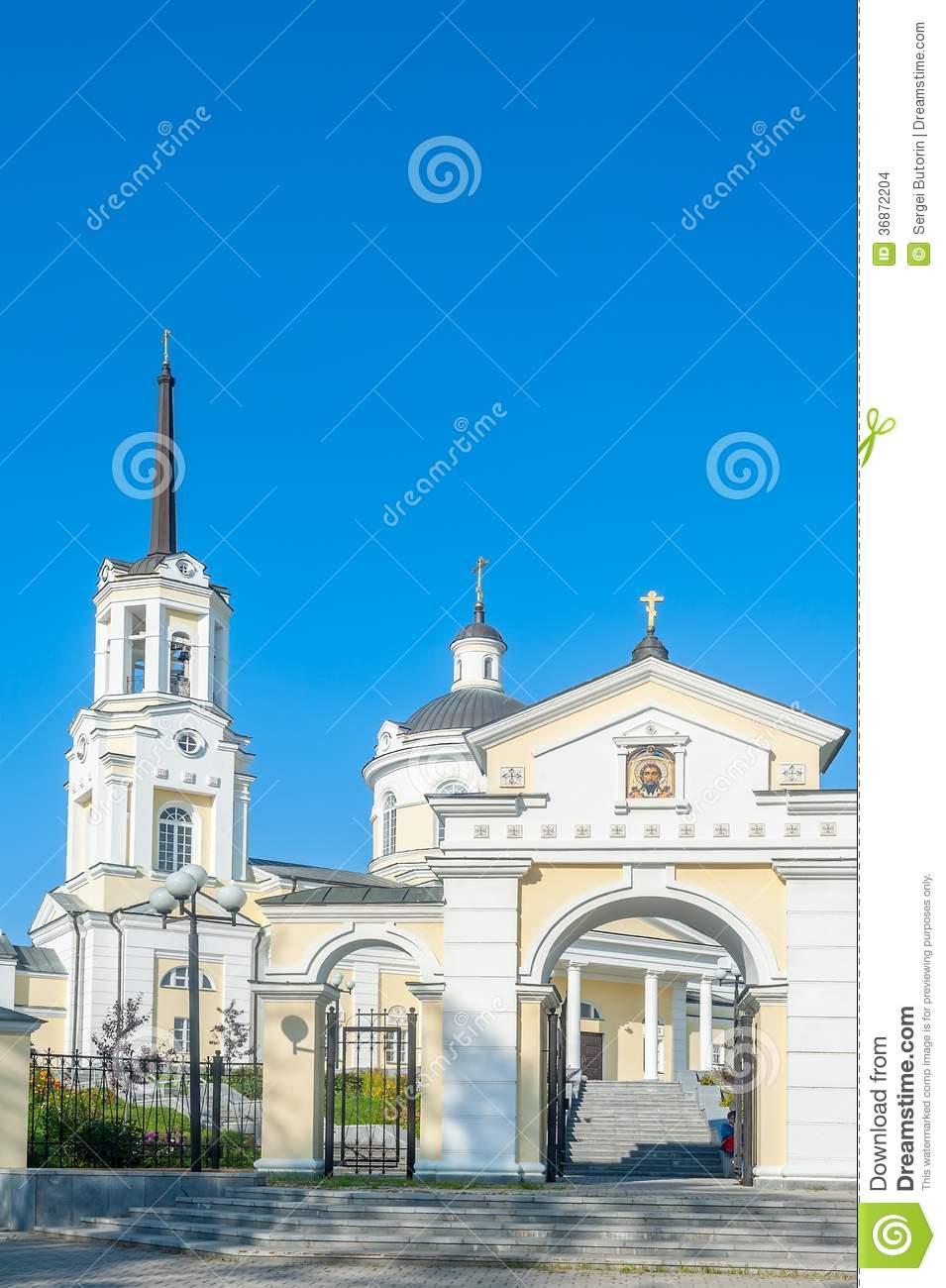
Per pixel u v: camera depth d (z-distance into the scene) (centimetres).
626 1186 2686
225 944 5972
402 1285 1869
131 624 6297
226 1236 2248
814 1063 2603
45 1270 1991
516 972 2719
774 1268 2016
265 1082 2789
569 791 2772
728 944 2903
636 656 3406
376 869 6588
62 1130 2750
